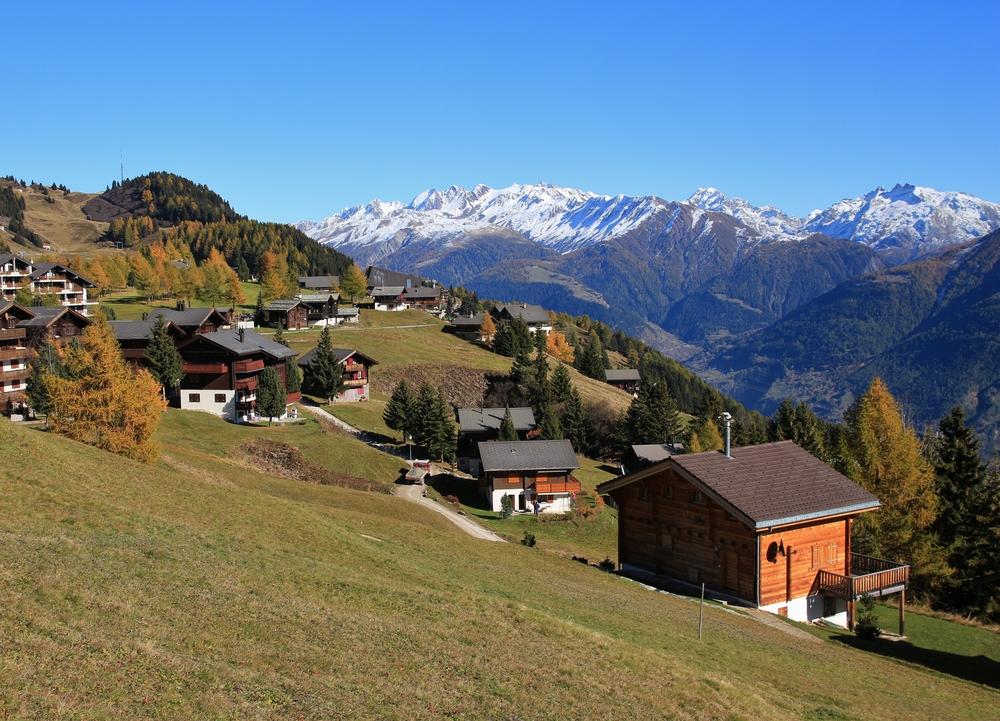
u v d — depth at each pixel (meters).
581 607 35.44
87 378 54.34
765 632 38.88
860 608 44.72
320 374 130.62
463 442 116.81
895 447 63.34
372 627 24.78
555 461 93.38
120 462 44.50
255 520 38.28
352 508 62.09
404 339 192.75
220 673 18.88
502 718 20.00
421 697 20.22
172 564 26.78
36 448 38.78
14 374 93.62
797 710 26.45
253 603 24.47
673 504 49.88
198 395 106.62
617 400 189.88
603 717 21.36
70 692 16.30
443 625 26.56
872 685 32.16
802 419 103.94
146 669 18.09
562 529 85.50
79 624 19.75
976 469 67.25
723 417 50.22
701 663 29.52
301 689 19.06
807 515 44.91
